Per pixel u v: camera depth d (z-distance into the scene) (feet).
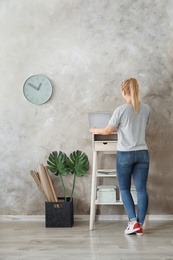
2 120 17.69
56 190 17.60
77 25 17.47
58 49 17.54
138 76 17.31
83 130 17.51
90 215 16.02
